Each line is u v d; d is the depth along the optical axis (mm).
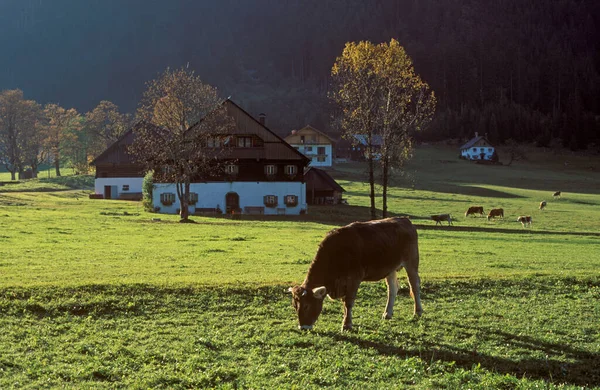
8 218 43938
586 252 32781
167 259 25094
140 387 10578
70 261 23797
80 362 11852
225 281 18484
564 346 13141
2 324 14055
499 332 14172
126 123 123812
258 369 11539
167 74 55156
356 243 13172
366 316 15359
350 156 147500
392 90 52781
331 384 10820
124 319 14852
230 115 67562
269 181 67938
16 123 116438
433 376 11258
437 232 45781
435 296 17984
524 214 69188
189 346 12812
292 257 26344
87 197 84250
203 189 66625
